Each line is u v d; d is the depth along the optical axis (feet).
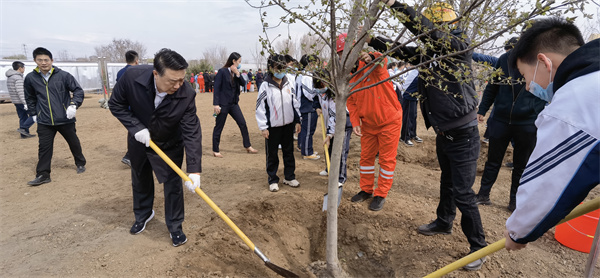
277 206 11.53
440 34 7.04
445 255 8.75
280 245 10.17
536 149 4.16
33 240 9.82
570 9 4.81
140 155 9.34
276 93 12.30
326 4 5.88
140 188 9.91
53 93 14.55
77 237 9.96
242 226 10.48
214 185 14.07
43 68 14.14
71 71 58.54
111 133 25.98
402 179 14.38
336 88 6.57
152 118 8.52
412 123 20.45
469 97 7.89
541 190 4.05
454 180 8.34
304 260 10.18
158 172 9.07
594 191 12.59
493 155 11.62
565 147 3.80
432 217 10.71
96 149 20.92
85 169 16.67
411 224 10.42
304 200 12.07
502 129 11.11
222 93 17.85
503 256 8.60
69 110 14.67
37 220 11.18
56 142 22.82
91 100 55.47
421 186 13.60
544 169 4.00
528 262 8.35
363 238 10.41
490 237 9.59
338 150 7.25
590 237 8.56
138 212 10.16
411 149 19.44
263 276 8.74
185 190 13.42
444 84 7.88
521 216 4.39
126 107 8.95
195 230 10.27
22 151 20.75
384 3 5.43
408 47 8.14
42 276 8.16
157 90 8.38
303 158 18.10
